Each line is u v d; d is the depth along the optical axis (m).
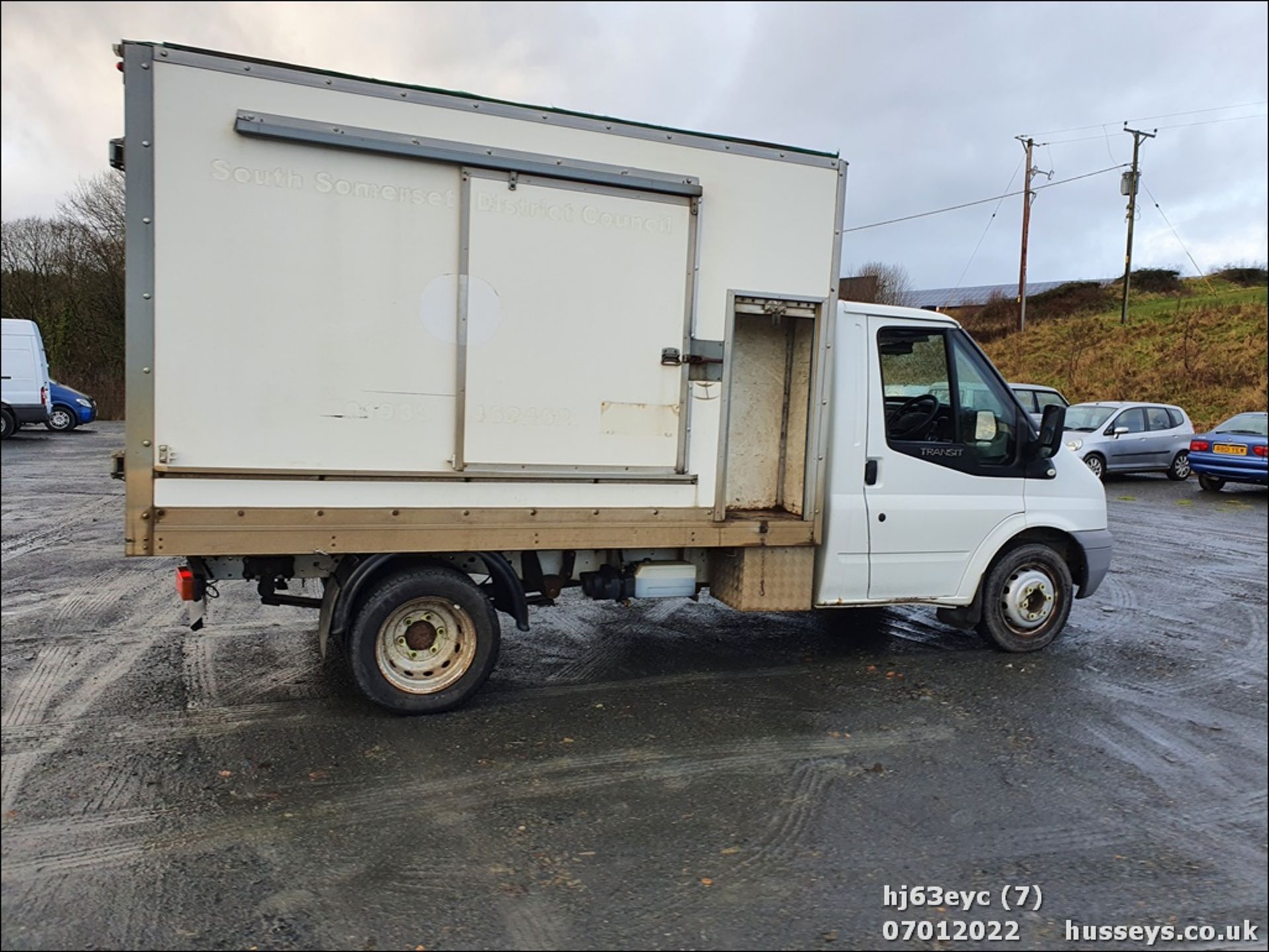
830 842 3.40
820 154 4.88
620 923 2.84
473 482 4.32
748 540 4.98
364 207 4.01
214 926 2.75
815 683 5.26
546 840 3.34
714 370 4.76
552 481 4.47
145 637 5.73
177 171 3.75
